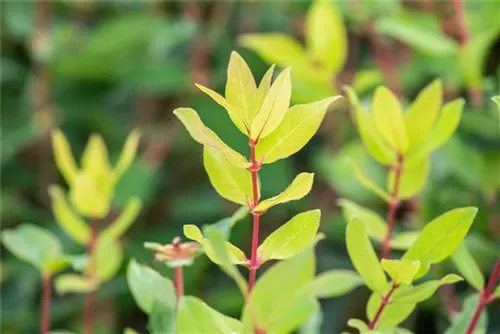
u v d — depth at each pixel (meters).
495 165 0.71
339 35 0.70
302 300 0.48
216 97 0.42
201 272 0.79
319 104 0.43
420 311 0.72
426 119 0.53
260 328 0.48
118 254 0.60
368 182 0.53
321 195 0.91
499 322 0.69
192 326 0.44
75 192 0.61
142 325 0.83
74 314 0.81
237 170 0.45
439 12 0.81
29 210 0.95
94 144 0.62
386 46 0.81
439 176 0.72
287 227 0.45
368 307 0.47
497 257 0.65
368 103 0.72
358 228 0.46
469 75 0.70
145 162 0.94
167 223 0.95
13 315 0.81
